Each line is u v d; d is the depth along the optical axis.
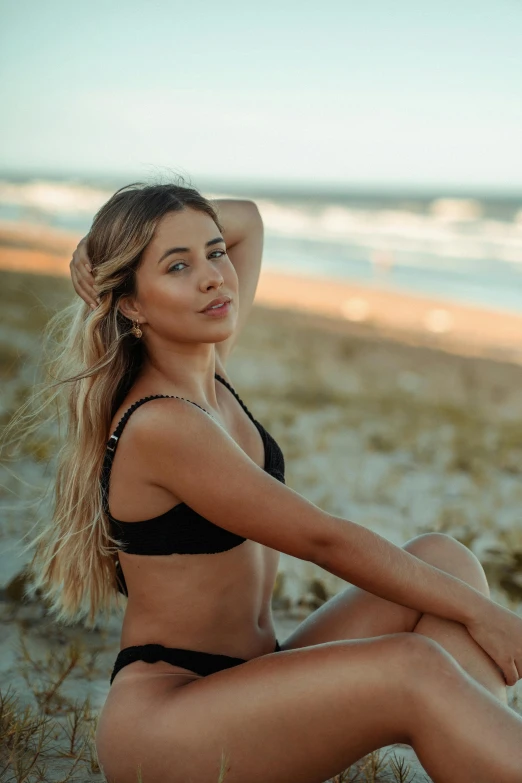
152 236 2.75
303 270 37.62
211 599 2.79
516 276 37.03
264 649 2.97
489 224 63.56
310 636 3.01
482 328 23.00
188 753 2.49
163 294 2.76
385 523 6.30
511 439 10.16
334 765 2.51
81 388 2.87
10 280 21.86
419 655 2.42
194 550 2.74
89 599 3.33
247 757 2.47
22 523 5.32
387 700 2.39
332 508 6.64
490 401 13.50
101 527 2.88
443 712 2.35
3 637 4.04
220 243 2.84
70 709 3.44
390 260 42.12
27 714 3.17
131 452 2.70
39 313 14.66
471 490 7.42
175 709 2.54
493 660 2.71
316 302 26.95
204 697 2.53
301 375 14.09
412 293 30.70
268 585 3.03
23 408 3.15
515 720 2.36
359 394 12.68
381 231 58.94
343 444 9.04
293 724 2.44
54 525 3.06
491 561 5.03
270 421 9.84
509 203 86.31
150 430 2.65
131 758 2.55
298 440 9.04
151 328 2.87
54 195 83.88
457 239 54.09
